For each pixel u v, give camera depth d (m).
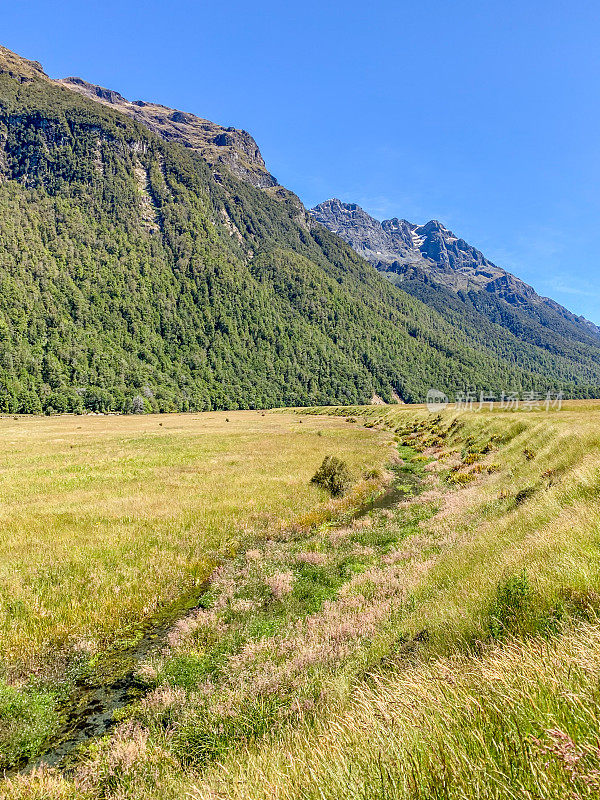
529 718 2.59
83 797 5.19
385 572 11.47
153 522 16.67
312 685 6.25
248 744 5.17
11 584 10.97
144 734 6.18
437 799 2.18
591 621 4.21
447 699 3.16
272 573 12.40
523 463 18.72
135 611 10.35
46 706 6.98
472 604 6.29
